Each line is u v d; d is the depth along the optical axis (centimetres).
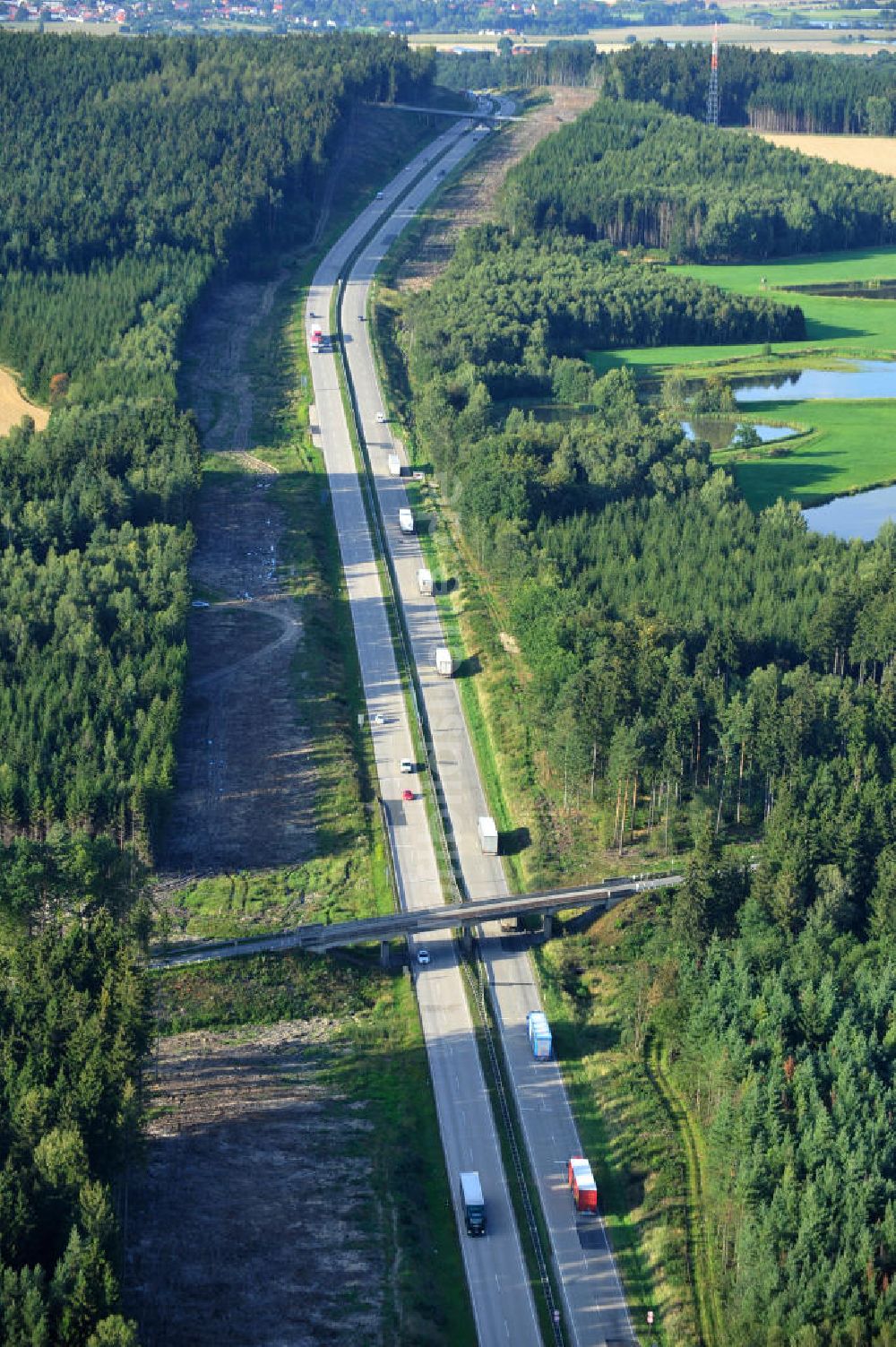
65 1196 19438
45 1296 18512
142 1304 19862
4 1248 18962
